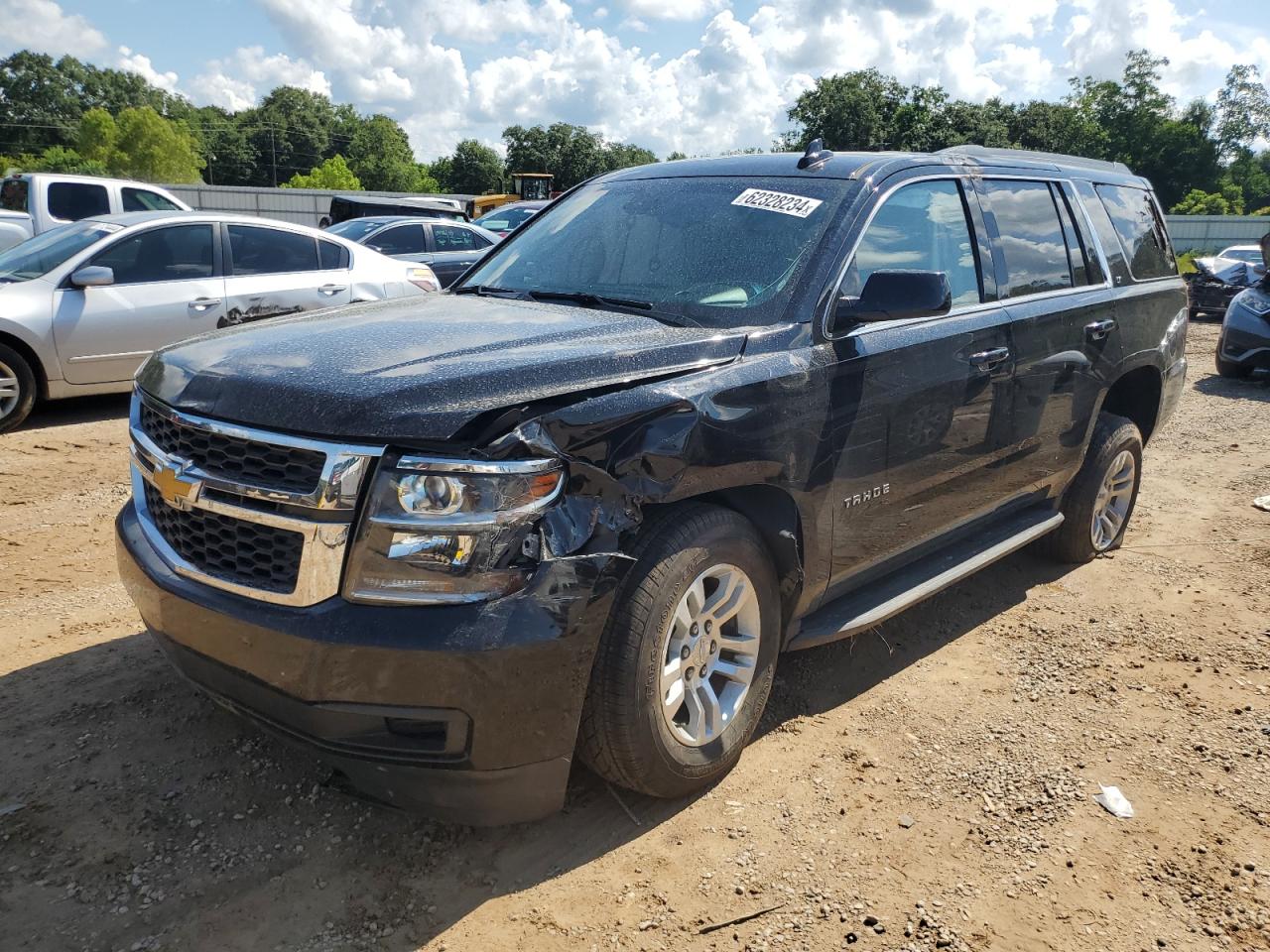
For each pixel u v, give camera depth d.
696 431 2.63
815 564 3.15
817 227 3.34
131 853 2.58
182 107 149.25
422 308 3.35
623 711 2.54
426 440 2.27
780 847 2.71
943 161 3.89
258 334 2.95
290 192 50.28
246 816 2.75
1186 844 2.79
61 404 8.43
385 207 18.38
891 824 2.83
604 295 3.43
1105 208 4.83
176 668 2.72
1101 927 2.45
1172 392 5.21
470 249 13.78
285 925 2.35
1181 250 53.91
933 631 4.21
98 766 2.95
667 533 2.61
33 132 127.94
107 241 7.74
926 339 3.46
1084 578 4.86
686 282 3.33
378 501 2.26
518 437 2.30
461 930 2.36
